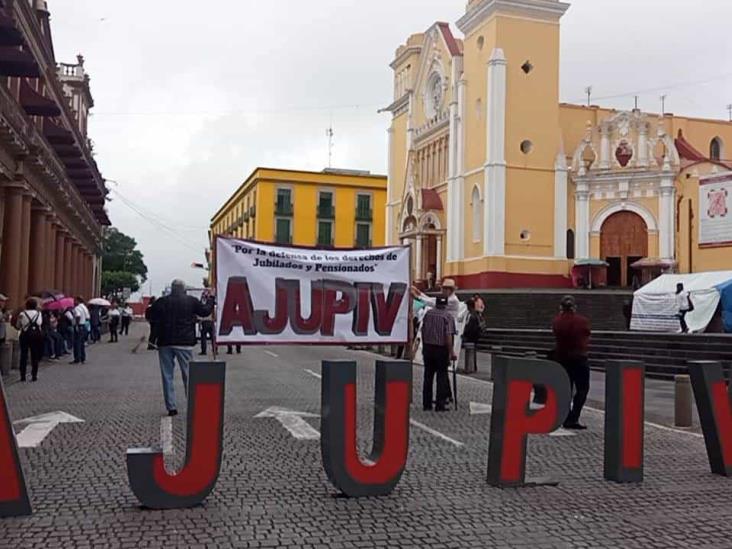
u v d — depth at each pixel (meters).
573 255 41.88
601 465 8.70
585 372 11.12
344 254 12.93
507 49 41.31
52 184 27.98
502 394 7.58
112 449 9.09
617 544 5.86
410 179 50.47
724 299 22.69
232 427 10.72
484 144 41.75
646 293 25.77
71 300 23.22
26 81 24.09
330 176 70.38
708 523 6.46
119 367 20.53
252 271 12.49
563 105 45.16
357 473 7.06
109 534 5.88
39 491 7.11
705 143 48.66
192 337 11.88
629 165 40.69
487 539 5.92
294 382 16.58
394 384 7.25
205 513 6.47
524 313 33.81
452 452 9.25
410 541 5.84
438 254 46.69
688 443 10.32
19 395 14.13
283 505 6.77
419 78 50.38
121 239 102.19
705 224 34.44
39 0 25.77
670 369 19.12
